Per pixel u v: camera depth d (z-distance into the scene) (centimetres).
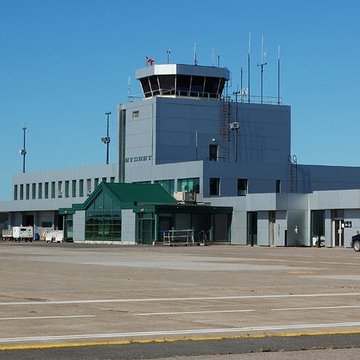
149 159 10888
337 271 3797
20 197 13912
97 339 1538
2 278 3219
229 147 11138
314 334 1617
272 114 11438
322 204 8162
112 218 9538
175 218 9112
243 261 4872
